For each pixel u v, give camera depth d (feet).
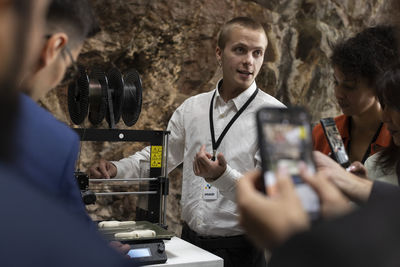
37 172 2.57
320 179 2.21
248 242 7.68
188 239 8.12
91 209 12.53
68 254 1.23
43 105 12.58
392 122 4.54
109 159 13.39
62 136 3.03
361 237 1.55
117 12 13.20
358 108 6.11
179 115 8.70
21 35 1.33
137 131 7.25
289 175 2.26
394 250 1.52
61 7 3.32
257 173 2.40
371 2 16.93
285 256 1.64
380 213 1.62
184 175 8.34
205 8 14.25
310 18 15.97
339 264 1.51
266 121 2.40
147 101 13.83
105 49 13.24
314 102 16.08
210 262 6.29
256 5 15.05
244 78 7.91
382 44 5.75
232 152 7.85
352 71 5.88
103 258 1.29
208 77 14.38
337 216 1.68
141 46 13.66
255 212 2.01
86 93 7.17
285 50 15.57
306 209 2.13
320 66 16.11
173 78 14.08
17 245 1.17
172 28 13.91
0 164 1.27
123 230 6.86
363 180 3.32
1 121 1.27
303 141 2.43
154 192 7.39
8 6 1.32
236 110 8.04
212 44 14.38
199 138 8.16
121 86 7.43
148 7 13.56
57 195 3.01
